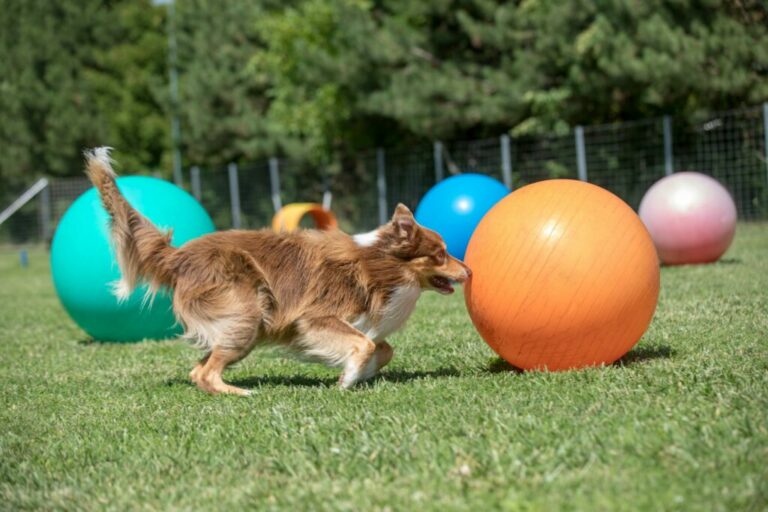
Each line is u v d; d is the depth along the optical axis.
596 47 20.52
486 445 4.29
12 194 36.53
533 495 3.61
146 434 5.15
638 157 22.14
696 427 4.30
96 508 3.91
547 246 5.73
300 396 5.86
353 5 25.50
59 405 6.18
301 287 6.20
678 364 5.97
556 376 5.80
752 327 7.35
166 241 6.44
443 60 24.95
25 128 39.41
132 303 9.09
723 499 3.42
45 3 39.16
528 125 23.39
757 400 4.72
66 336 10.27
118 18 39.88
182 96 34.94
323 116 29.62
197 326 6.24
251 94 34.41
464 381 6.02
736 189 20.86
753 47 19.70
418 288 6.38
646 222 14.02
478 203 14.12
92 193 9.48
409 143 28.73
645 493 3.54
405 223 6.20
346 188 28.16
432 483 3.84
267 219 30.14
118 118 39.12
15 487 4.30
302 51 25.70
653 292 5.92
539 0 23.00
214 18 34.19
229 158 34.56
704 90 20.14
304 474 4.15
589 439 4.23
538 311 5.76
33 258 29.61
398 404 5.36
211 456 4.54
